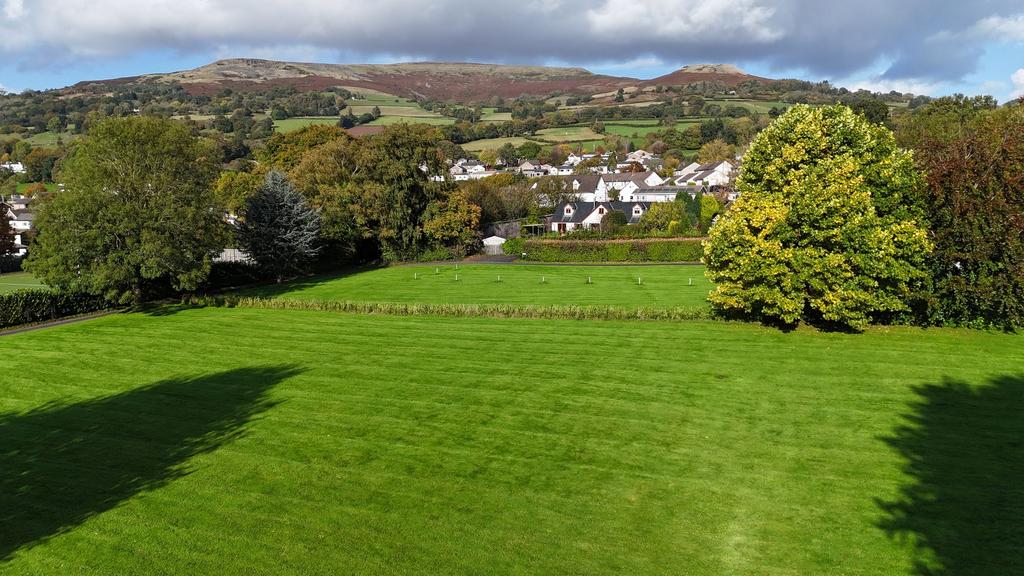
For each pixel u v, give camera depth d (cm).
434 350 2902
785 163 2975
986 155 2745
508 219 9331
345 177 7012
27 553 1353
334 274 6184
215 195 4428
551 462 1725
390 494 1566
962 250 2778
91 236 3778
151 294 4506
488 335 3167
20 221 10038
